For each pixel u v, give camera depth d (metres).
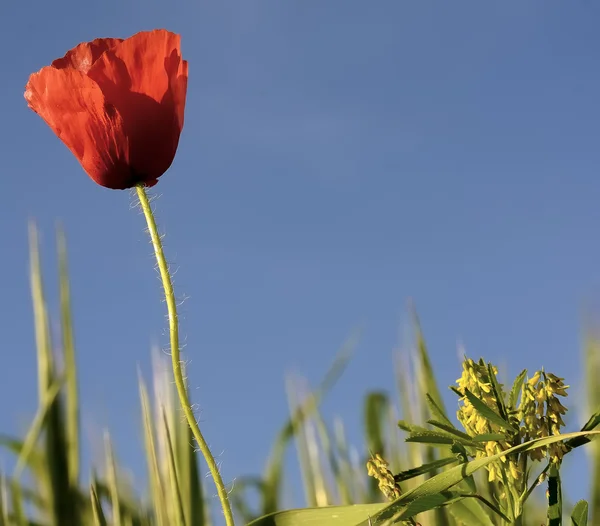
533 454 0.59
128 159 0.62
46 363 0.85
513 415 0.60
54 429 0.84
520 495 0.60
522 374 0.60
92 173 0.62
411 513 0.59
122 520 0.81
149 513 0.82
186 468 0.79
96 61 0.62
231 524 0.59
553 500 0.59
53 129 0.63
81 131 0.62
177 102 0.63
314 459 0.86
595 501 0.71
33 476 0.85
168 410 0.80
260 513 0.85
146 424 0.80
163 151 0.62
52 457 0.84
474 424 0.60
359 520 0.60
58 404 0.85
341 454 0.85
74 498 0.83
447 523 0.74
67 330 0.86
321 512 0.61
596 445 0.73
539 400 0.59
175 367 0.60
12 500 0.83
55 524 0.83
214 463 0.59
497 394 0.60
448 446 0.62
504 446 0.60
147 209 0.62
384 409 0.84
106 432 0.81
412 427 0.62
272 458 0.87
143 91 0.62
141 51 0.62
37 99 0.62
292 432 0.87
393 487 0.61
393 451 0.83
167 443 0.77
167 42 0.62
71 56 0.64
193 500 0.79
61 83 0.62
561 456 0.59
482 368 0.60
